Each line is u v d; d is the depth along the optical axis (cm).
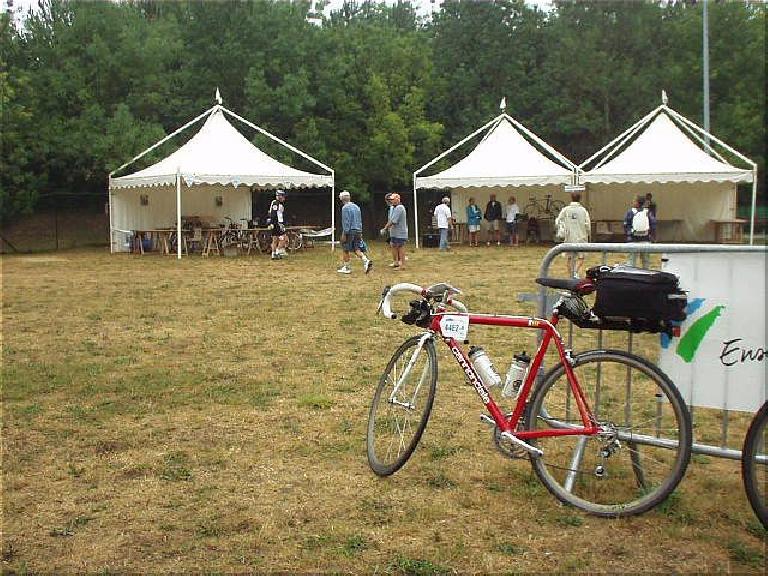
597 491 456
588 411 445
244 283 1623
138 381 757
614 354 436
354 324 1077
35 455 548
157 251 2731
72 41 3500
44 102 3344
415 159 3844
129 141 3166
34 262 2309
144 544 410
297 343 945
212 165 2428
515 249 2689
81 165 3319
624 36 4250
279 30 3722
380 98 3706
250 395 701
